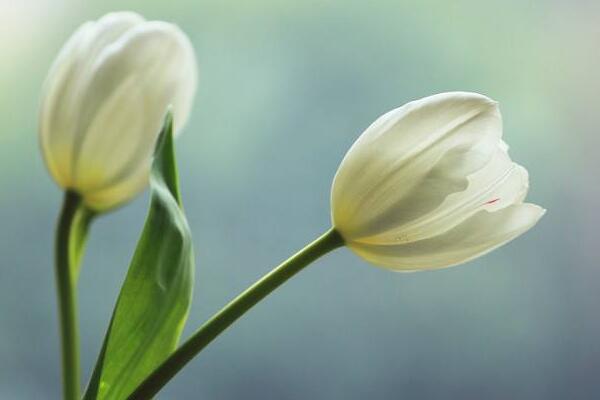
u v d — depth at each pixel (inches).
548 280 53.9
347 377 54.5
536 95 54.2
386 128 35.6
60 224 37.1
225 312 35.4
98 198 37.4
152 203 35.3
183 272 35.6
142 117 37.2
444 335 54.2
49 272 56.1
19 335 55.9
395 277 54.2
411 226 35.7
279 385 54.7
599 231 53.7
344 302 54.3
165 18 55.0
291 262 35.8
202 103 54.7
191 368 54.9
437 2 54.0
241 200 54.5
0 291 55.7
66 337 36.4
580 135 54.1
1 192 55.8
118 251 55.0
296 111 54.6
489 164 35.4
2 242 55.8
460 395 54.1
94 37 37.3
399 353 54.3
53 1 55.4
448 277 54.1
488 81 54.1
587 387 53.9
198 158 54.6
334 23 54.5
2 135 55.7
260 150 54.6
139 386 35.2
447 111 35.5
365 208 35.7
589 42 53.8
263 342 54.7
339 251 54.3
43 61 55.6
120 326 35.5
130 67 37.1
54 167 37.3
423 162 35.5
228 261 54.3
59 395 55.9
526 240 54.1
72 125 37.1
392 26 54.3
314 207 54.1
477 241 35.7
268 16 54.9
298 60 54.7
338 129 54.3
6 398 55.6
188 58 37.6
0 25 55.1
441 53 53.9
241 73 54.9
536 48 54.1
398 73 54.2
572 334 53.8
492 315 54.0
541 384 54.0
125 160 37.3
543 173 54.2
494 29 54.0
